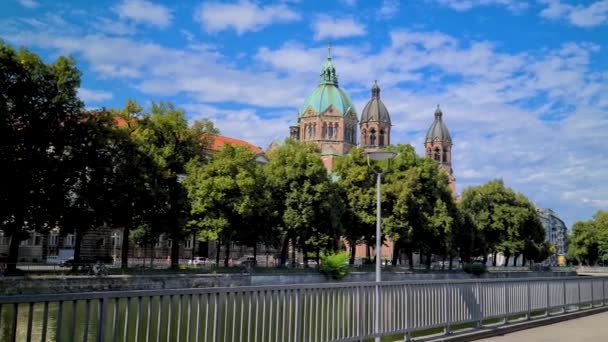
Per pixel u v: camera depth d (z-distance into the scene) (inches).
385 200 2817.4
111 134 1902.1
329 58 5556.1
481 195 4153.5
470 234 3848.4
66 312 911.0
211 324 416.2
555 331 755.4
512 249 4094.5
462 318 677.3
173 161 2210.9
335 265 2436.0
